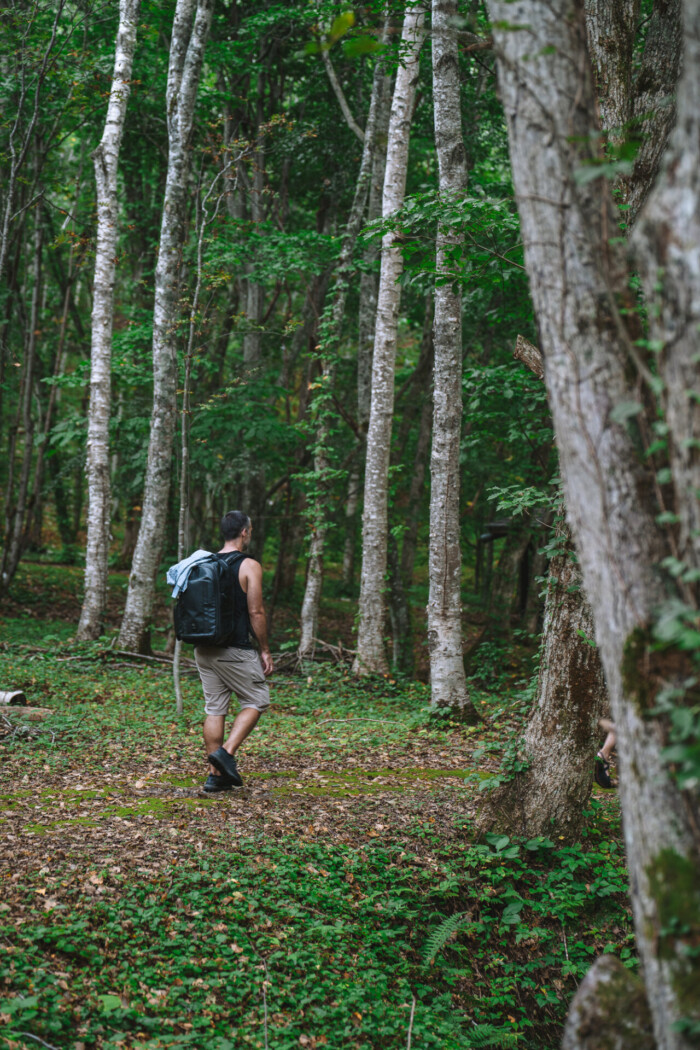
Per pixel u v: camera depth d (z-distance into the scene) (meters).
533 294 2.26
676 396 1.90
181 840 4.80
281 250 14.18
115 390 19.95
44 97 14.34
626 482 2.07
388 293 11.32
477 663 14.16
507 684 13.41
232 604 5.67
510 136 2.26
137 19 13.21
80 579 20.05
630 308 2.15
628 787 2.06
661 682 1.98
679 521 1.95
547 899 4.84
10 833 4.72
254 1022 3.42
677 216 1.86
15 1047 2.83
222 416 14.75
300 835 5.11
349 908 4.41
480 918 4.74
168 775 6.30
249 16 17.58
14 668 10.60
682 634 1.83
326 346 13.08
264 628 5.76
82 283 25.08
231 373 16.73
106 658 11.85
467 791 6.18
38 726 7.59
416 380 16.78
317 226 18.95
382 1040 3.59
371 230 6.17
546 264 2.18
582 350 2.13
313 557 13.02
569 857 5.09
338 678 11.69
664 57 5.39
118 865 4.37
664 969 1.89
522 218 2.24
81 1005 3.24
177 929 3.88
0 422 19.42
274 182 20.28
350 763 7.09
